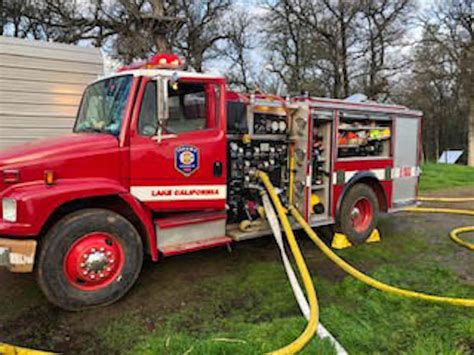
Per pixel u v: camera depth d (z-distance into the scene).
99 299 3.57
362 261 4.84
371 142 5.70
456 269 4.52
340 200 5.32
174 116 4.01
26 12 17.84
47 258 3.36
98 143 3.64
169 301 3.72
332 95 24.66
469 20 25.44
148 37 13.00
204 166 4.15
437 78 26.53
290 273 3.88
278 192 4.67
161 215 4.07
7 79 6.08
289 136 4.93
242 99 4.48
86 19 16.66
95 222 3.53
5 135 6.09
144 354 2.81
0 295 3.84
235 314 3.46
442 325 3.16
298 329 3.07
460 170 15.70
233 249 5.29
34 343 3.00
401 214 7.71
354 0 23.66
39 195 3.27
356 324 3.18
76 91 6.63
